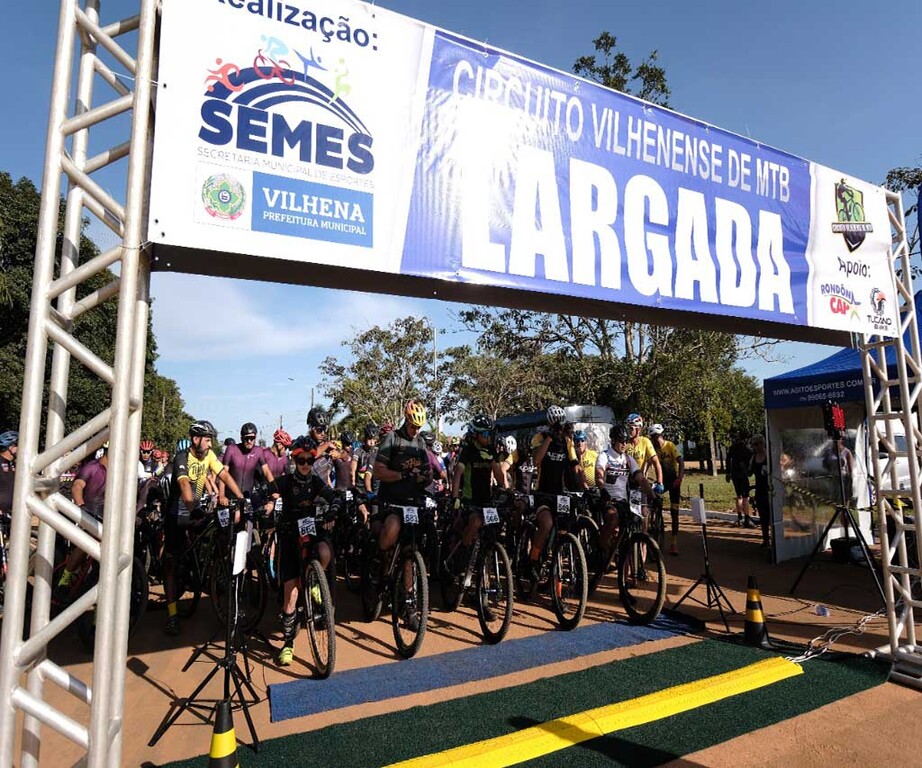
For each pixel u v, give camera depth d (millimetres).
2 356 17328
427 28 3244
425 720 3422
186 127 2547
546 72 3662
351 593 6766
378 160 3018
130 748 3225
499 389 21234
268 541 6180
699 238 4207
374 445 8742
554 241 3582
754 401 26234
